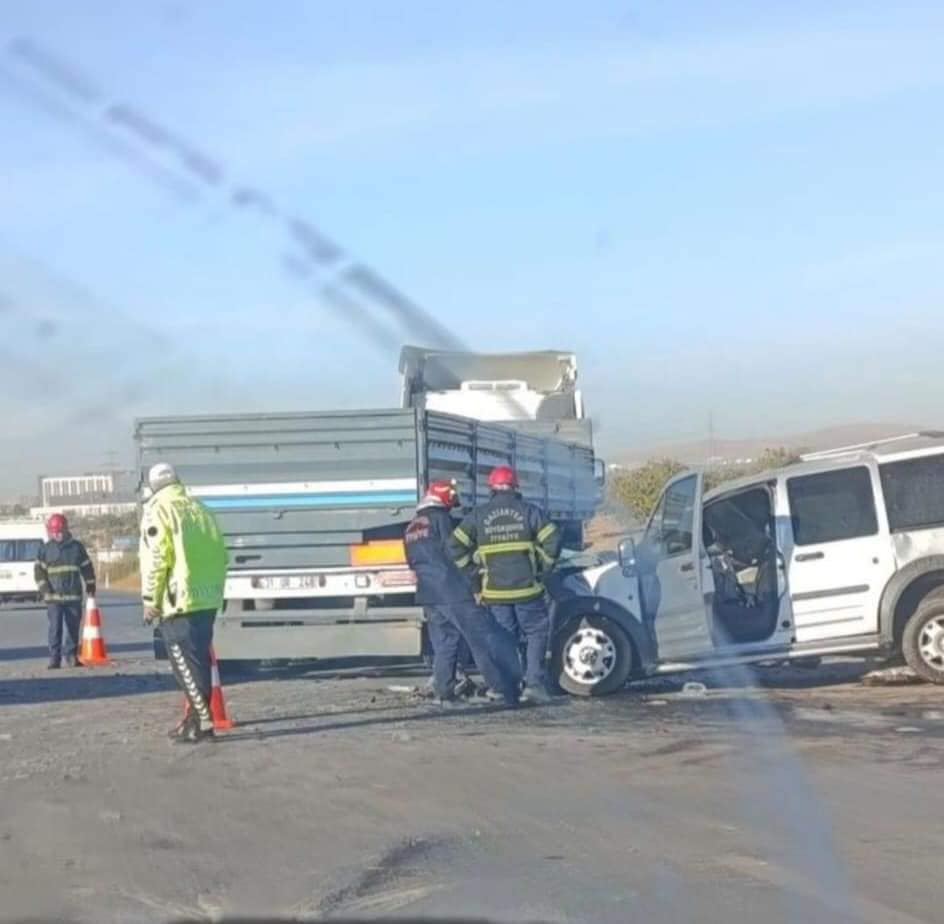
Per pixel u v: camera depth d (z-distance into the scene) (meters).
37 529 44.50
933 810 8.23
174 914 6.50
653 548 13.66
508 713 12.35
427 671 16.00
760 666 15.43
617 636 13.42
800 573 13.30
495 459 16.23
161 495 10.86
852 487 13.38
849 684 14.05
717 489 13.69
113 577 44.91
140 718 12.38
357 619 14.27
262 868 7.21
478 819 8.18
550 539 12.92
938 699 12.68
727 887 6.75
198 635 10.90
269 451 14.21
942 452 13.39
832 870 7.02
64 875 7.16
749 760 9.81
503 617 12.90
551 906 6.50
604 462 21.88
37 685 15.69
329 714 12.35
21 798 8.93
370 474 14.16
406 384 20.72
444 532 13.05
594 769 9.59
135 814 8.45
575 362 21.47
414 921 6.32
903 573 13.16
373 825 8.07
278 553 14.23
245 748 10.57
